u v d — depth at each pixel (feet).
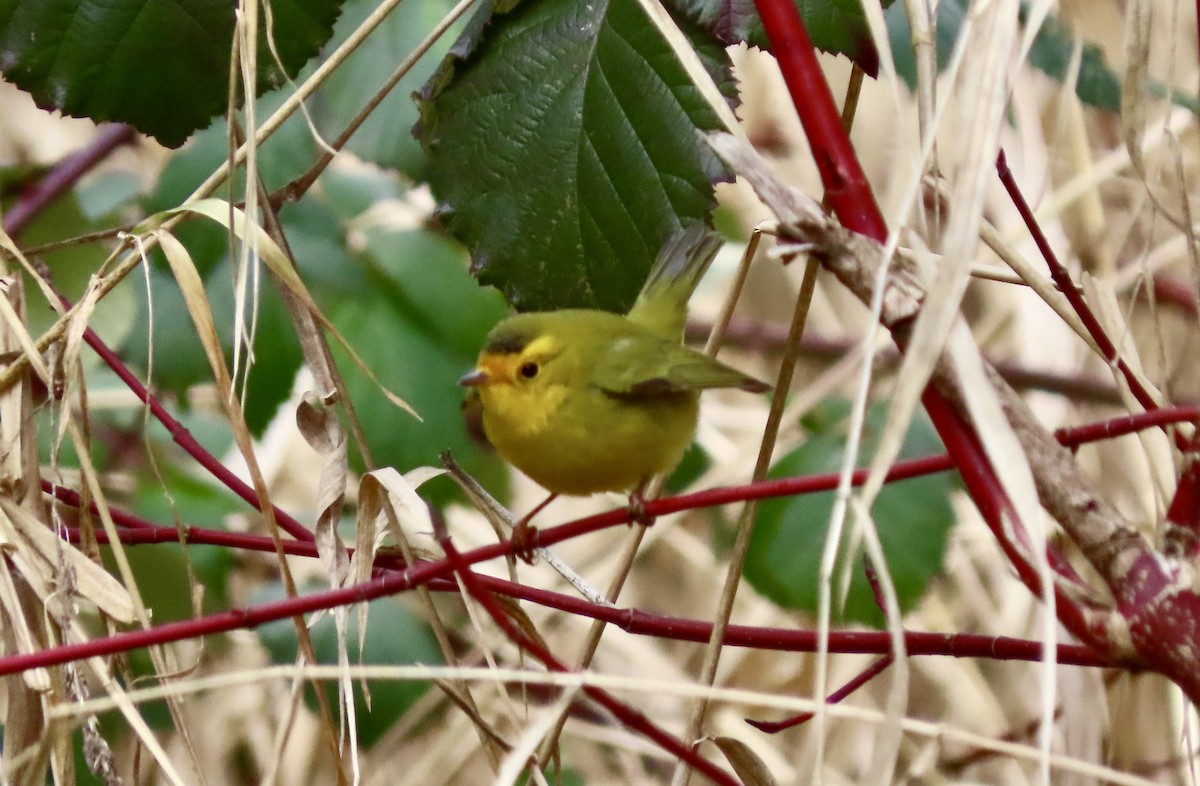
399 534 15.93
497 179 16.05
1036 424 15.72
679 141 16.01
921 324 15.66
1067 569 15.74
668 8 16.02
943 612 16.55
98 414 16.66
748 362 16.98
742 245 16.96
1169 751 16.25
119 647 15.79
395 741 16.52
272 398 16.39
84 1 16.03
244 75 15.90
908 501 16.40
